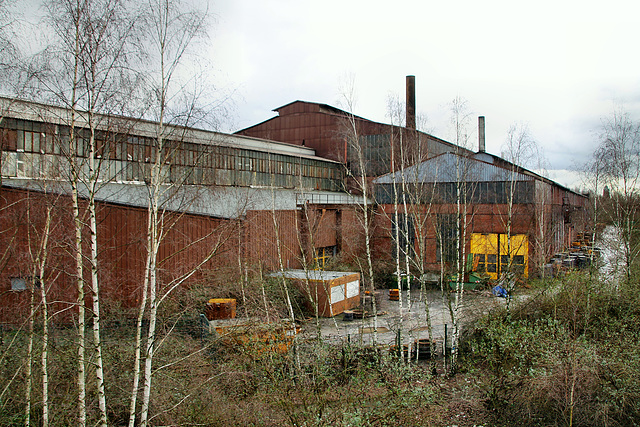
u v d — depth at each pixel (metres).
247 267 21.47
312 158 44.72
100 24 8.78
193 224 21.25
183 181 10.20
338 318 24.73
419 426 12.23
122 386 11.92
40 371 11.32
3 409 10.66
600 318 17.52
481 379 15.93
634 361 13.48
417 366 17.61
